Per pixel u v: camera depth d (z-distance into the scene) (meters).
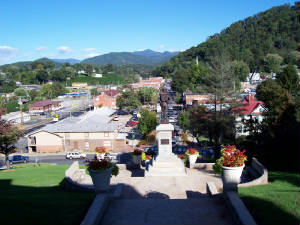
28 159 47.28
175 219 8.41
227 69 38.56
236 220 7.82
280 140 23.89
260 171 15.68
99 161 10.19
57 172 19.83
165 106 19.12
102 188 9.93
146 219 8.48
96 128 53.59
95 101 105.06
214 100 39.25
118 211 9.26
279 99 33.38
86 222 7.52
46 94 145.50
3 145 31.03
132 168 21.33
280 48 186.38
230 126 36.75
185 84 112.81
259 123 31.09
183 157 22.16
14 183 16.03
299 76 57.12
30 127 77.44
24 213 8.48
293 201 9.13
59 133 53.19
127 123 73.88
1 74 185.25
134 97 95.00
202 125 38.12
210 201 9.95
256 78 142.12
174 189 14.77
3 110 28.00
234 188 9.48
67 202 10.16
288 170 18.69
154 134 55.31
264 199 9.63
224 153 9.81
